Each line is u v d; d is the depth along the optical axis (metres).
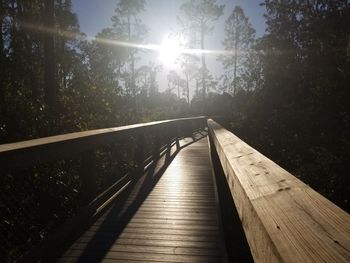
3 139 6.11
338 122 14.02
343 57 14.92
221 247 3.12
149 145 10.45
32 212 3.93
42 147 2.87
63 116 8.30
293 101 17.02
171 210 4.48
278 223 1.02
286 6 19.00
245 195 1.44
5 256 3.04
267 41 19.41
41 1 14.60
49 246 3.05
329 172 9.95
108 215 4.26
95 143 4.22
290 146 14.28
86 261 2.95
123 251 3.15
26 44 15.00
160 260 2.95
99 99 10.59
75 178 5.05
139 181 6.39
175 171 7.45
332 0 17.33
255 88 20.33
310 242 0.86
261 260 1.11
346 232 0.89
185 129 17.33
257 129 17.45
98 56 27.16
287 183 1.46
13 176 3.65
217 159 5.85
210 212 4.38
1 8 14.88
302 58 17.73
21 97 7.46
